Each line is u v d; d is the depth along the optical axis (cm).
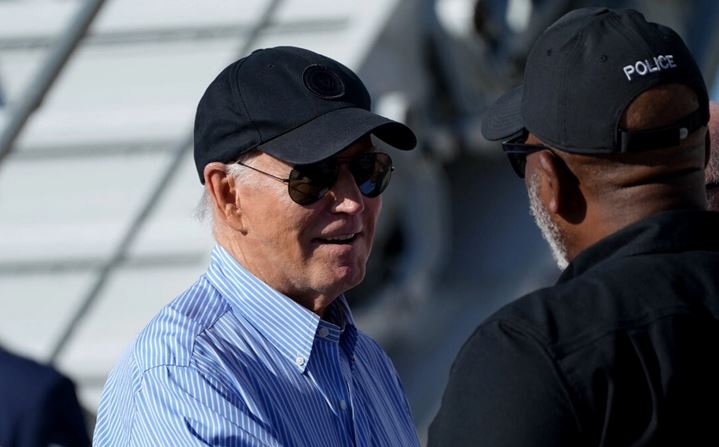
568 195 720
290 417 823
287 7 1630
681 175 705
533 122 718
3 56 1698
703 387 660
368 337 971
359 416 876
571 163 710
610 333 663
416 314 1903
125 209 1634
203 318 831
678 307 673
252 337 841
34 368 1123
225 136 846
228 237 870
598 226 714
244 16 1633
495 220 1983
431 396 1875
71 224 1644
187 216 1611
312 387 844
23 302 1655
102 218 1636
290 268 851
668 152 697
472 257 1983
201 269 1609
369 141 865
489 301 1923
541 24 1883
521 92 777
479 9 1711
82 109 1655
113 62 1658
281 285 855
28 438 1100
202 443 773
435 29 1709
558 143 705
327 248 848
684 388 656
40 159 1647
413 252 1798
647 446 649
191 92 1641
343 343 897
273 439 790
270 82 846
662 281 684
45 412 1109
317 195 837
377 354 967
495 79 1812
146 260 1620
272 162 838
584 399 650
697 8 2308
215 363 802
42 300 1648
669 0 2236
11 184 1653
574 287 690
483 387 666
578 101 694
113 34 1653
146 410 789
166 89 1648
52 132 1639
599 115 689
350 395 864
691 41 2303
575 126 696
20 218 1652
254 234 852
